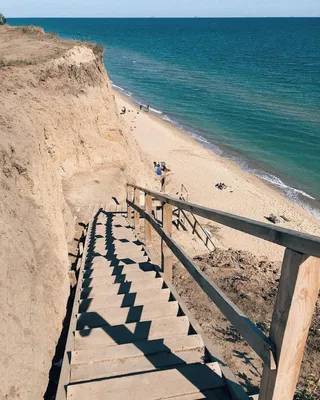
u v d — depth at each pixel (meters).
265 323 4.58
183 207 3.55
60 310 4.52
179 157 23.97
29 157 6.70
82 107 15.09
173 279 5.87
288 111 34.91
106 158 16.16
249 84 48.06
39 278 4.37
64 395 2.70
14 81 12.52
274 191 20.33
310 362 3.72
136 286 4.60
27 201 5.81
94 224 10.48
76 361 3.06
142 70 59.62
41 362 3.31
